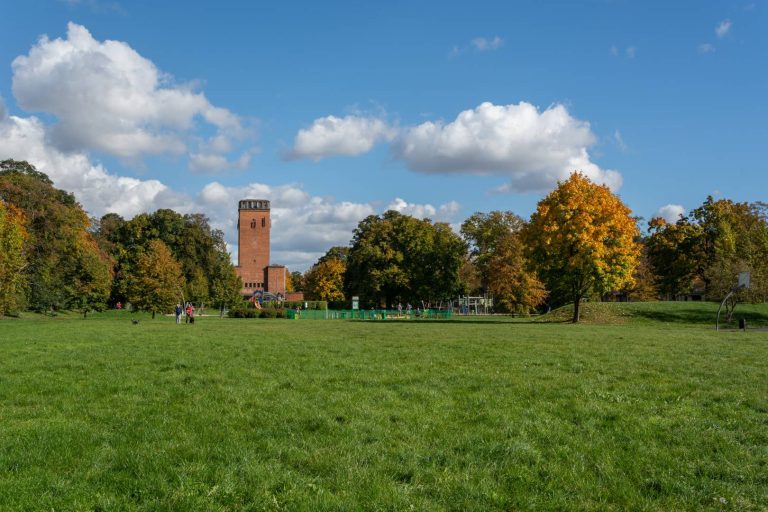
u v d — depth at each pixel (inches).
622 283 2143.2
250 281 5777.6
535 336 1301.7
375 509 288.0
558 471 342.3
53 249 2659.9
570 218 2098.9
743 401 523.8
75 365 742.5
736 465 354.6
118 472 338.6
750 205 3211.1
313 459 357.7
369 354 889.5
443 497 306.0
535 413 473.4
